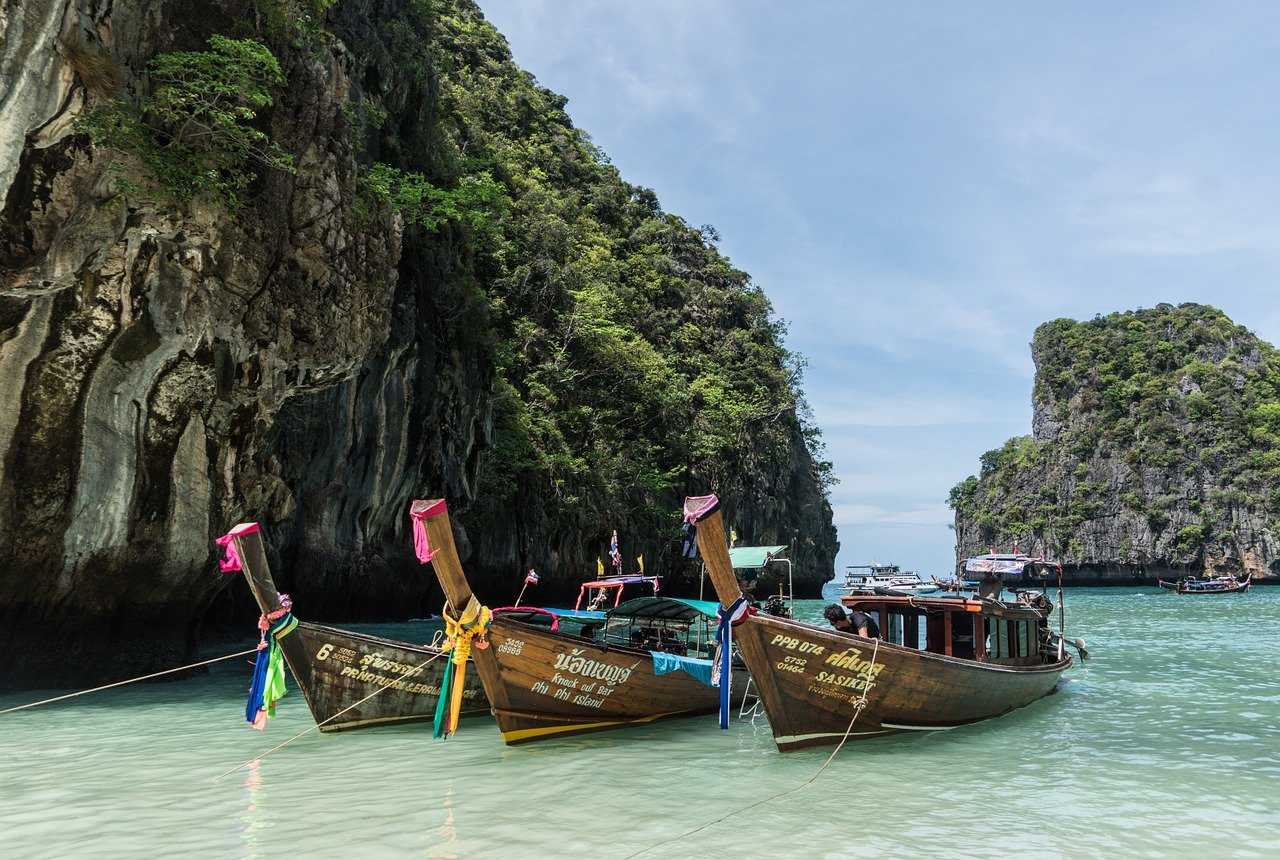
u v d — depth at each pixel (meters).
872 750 9.34
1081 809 7.05
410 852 5.73
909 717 9.66
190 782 7.72
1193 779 8.17
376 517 26.58
